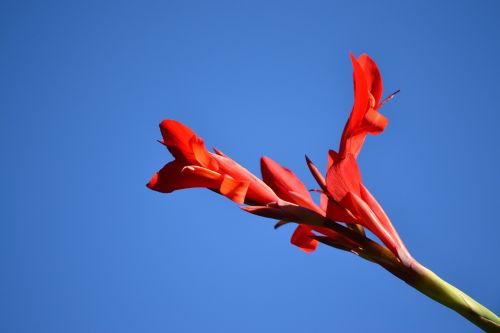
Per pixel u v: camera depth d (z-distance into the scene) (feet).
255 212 2.32
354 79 2.23
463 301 2.24
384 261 2.28
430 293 2.26
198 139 2.28
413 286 2.27
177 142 2.31
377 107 2.32
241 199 2.27
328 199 2.29
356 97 2.23
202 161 2.30
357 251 2.30
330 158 2.29
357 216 2.28
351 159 2.25
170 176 2.32
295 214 2.31
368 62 2.33
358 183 2.27
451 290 2.25
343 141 2.26
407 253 2.27
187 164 2.32
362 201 2.26
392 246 2.27
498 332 2.23
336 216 2.29
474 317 2.24
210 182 2.30
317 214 2.32
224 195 2.27
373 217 2.27
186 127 2.29
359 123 2.24
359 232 2.31
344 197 2.26
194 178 2.30
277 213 2.32
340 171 2.25
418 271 2.26
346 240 2.31
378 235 2.27
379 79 2.32
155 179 2.32
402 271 2.27
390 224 2.28
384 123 2.26
